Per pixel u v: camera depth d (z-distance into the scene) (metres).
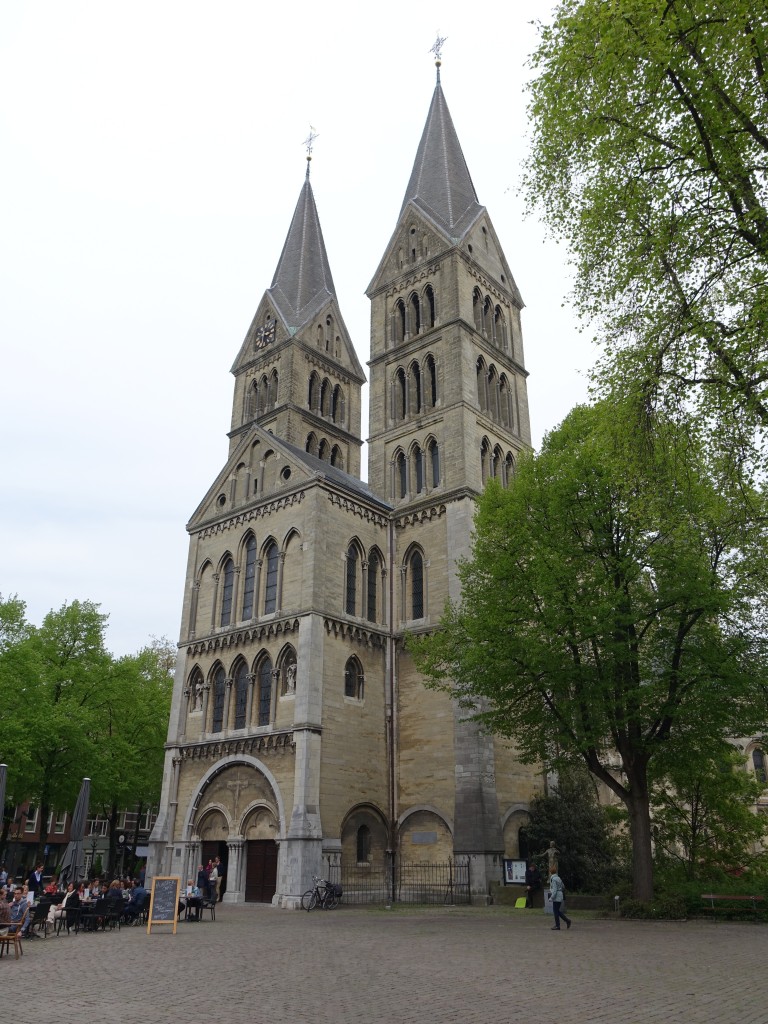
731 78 16.89
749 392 17.19
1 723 42.44
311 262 66.25
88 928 26.20
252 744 39.28
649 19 16.30
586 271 20.94
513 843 38.56
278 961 17.19
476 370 51.12
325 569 40.91
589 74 18.86
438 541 44.50
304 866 34.31
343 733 38.69
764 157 16.86
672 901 26.12
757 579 27.02
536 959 16.66
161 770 57.66
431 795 38.97
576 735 27.69
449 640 32.94
